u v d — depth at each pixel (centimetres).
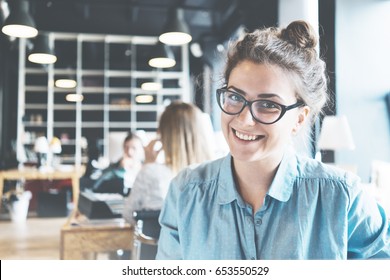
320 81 81
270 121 74
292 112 77
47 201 610
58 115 955
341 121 399
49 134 926
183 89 973
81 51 983
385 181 356
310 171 86
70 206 664
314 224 83
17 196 595
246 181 84
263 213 82
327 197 83
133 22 876
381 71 479
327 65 92
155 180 204
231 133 78
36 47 707
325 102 85
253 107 75
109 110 975
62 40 942
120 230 221
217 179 89
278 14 392
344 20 470
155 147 217
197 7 789
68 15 848
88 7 856
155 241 172
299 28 80
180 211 89
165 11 873
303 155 90
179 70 1007
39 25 840
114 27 871
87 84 965
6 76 885
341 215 82
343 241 81
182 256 89
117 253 246
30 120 922
